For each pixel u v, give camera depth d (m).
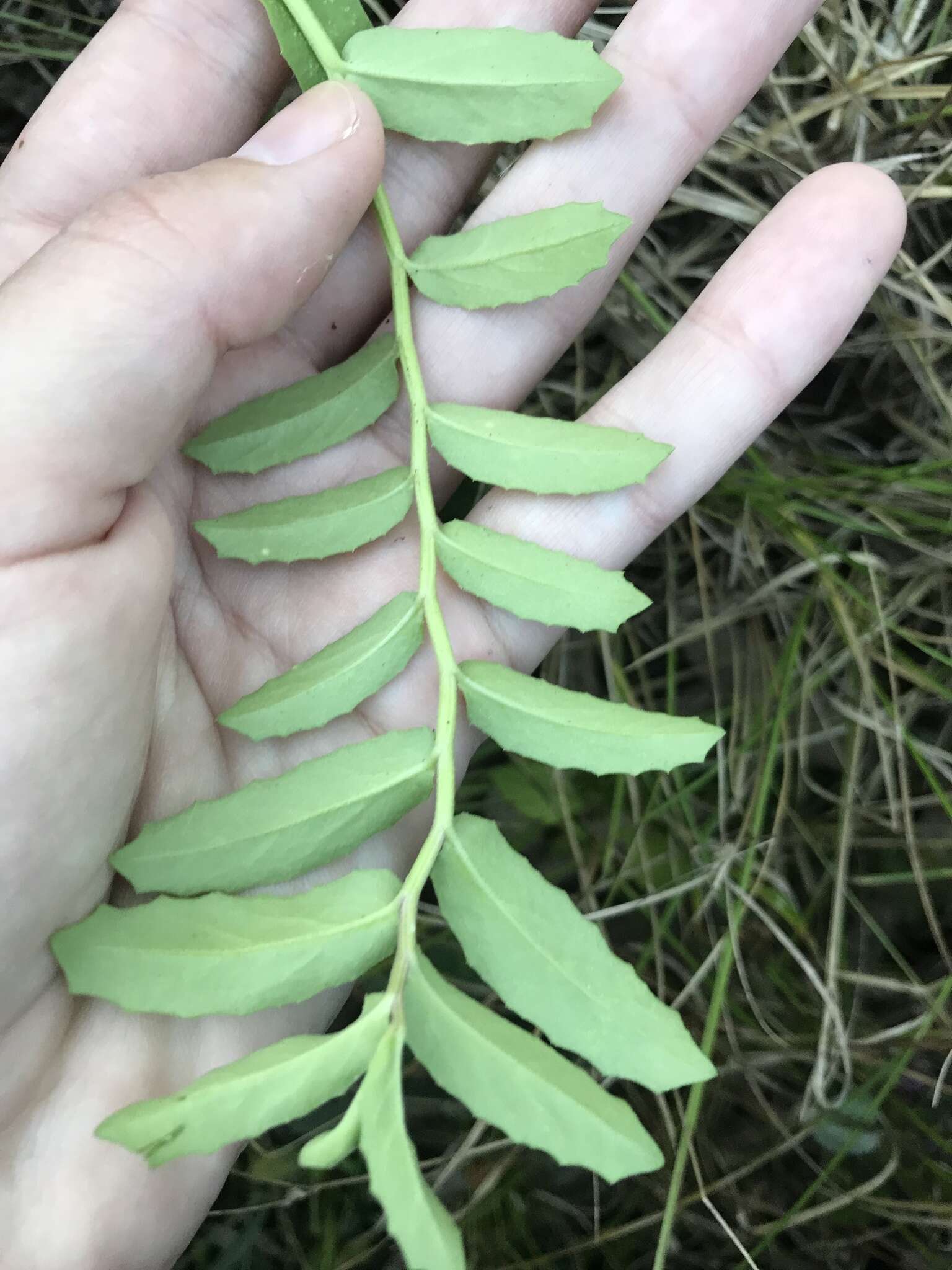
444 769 0.11
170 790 0.13
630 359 0.19
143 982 0.10
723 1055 0.19
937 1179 0.18
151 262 0.11
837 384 0.19
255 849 0.11
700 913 0.18
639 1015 0.10
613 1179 0.10
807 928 0.19
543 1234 0.18
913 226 0.18
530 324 0.14
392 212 0.15
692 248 0.19
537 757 0.12
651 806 0.19
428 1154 0.19
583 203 0.13
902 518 0.19
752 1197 0.18
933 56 0.17
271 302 0.12
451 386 0.15
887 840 0.19
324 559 0.14
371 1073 0.10
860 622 0.19
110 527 0.11
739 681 0.19
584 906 0.19
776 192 0.18
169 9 0.14
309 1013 0.13
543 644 0.15
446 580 0.14
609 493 0.14
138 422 0.11
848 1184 0.18
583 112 0.13
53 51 0.18
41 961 0.11
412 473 0.13
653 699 0.20
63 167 0.14
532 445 0.13
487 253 0.13
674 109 0.14
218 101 0.14
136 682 0.11
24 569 0.10
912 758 0.19
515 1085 0.10
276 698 0.12
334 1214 0.18
